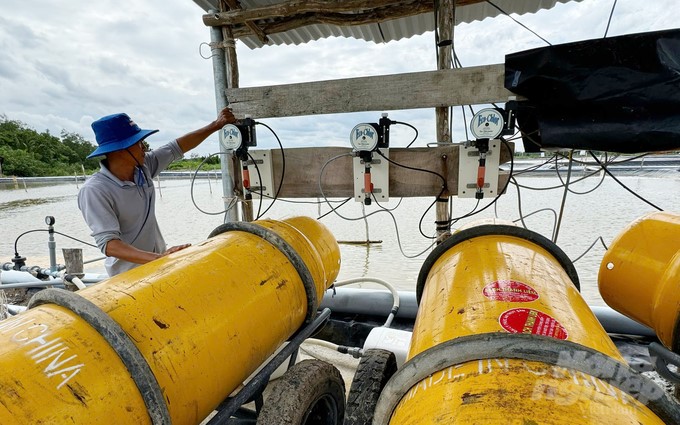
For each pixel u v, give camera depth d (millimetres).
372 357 1569
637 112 1725
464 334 888
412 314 2854
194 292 1138
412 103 2174
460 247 1460
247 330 1219
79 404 760
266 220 1778
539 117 1921
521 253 1297
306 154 2447
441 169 2273
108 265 1854
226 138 2369
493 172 2117
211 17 2498
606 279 1727
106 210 1653
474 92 2080
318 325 1826
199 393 1049
